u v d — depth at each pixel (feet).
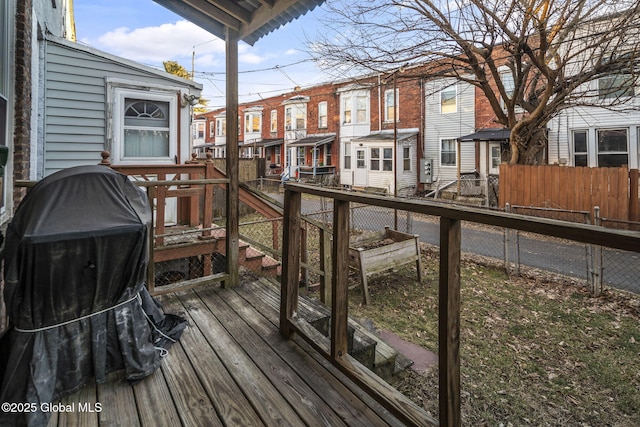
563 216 27.86
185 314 8.63
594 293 15.40
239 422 5.00
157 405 5.38
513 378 9.47
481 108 43.14
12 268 4.80
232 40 10.18
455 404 4.20
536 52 27.63
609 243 2.93
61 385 5.42
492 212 3.75
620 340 11.52
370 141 51.57
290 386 5.84
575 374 9.67
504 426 7.71
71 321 5.39
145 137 19.19
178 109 19.99
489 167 42.93
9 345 5.24
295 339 7.43
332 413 5.19
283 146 71.20
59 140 16.70
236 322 8.22
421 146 48.70
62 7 24.35
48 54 16.20
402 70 33.01
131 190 6.22
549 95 26.73
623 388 9.04
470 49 26.68
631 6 21.70
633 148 33.04
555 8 23.07
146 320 6.36
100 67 17.58
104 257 5.32
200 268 14.52
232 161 10.43
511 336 11.84
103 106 17.75
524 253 22.41
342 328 6.02
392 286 16.92
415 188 48.80
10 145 9.02
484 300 14.97
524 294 15.66
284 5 8.54
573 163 36.29
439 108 46.98
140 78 18.65
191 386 5.84
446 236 4.16
